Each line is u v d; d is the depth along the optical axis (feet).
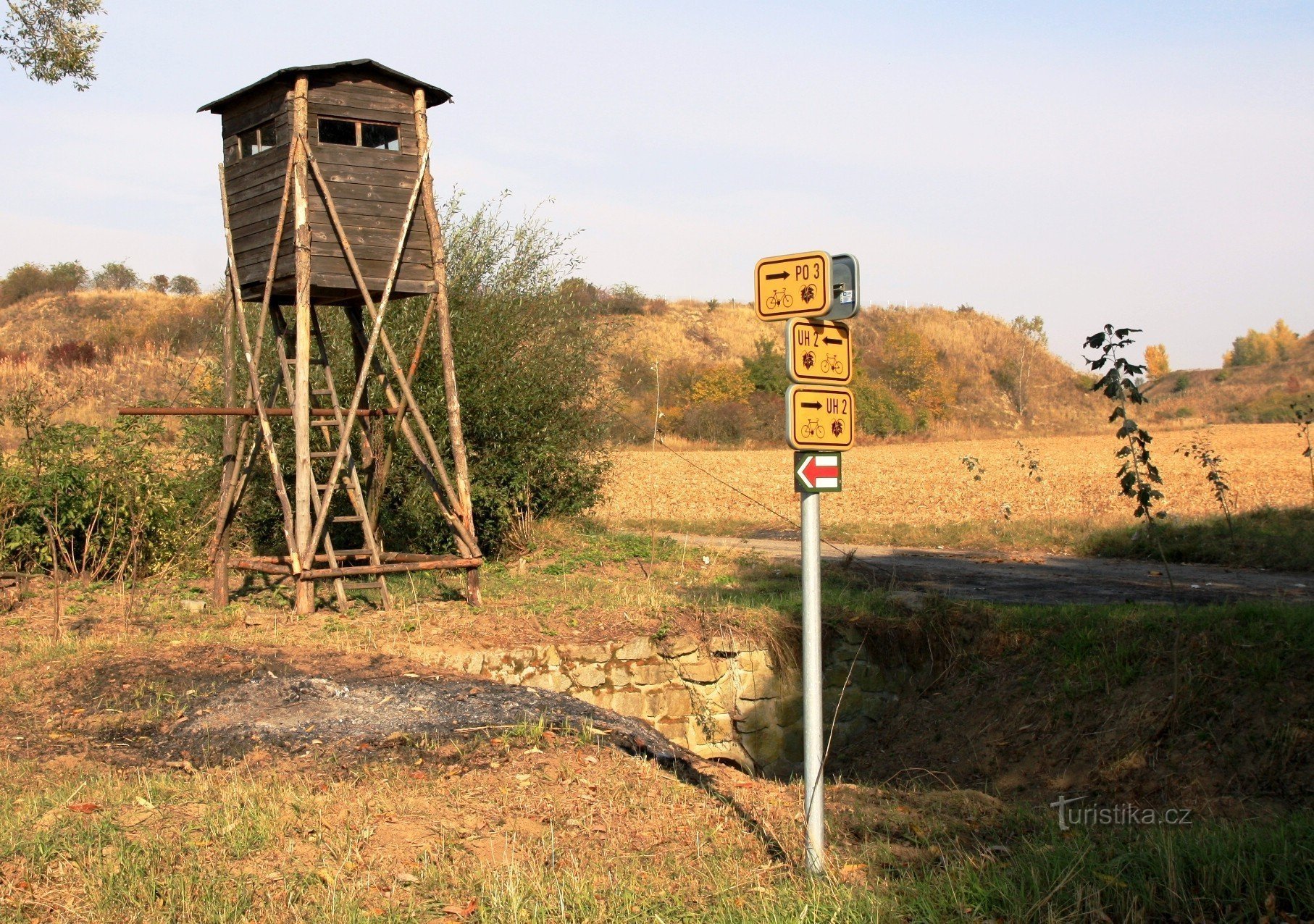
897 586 49.11
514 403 53.01
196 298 218.59
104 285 240.53
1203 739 30.17
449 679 28.66
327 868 16.46
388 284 39.17
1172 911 16.01
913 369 228.02
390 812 19.17
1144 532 60.90
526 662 33.83
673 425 179.11
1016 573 53.88
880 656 38.73
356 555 39.93
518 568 49.90
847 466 132.77
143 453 47.26
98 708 25.62
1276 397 246.27
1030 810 24.02
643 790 21.59
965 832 21.12
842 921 15.28
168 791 19.76
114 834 17.21
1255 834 19.13
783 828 20.08
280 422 50.80
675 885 16.96
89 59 56.34
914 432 202.18
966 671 38.22
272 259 38.47
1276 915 15.65
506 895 15.51
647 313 271.28
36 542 43.21
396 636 34.24
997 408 244.63
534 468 54.54
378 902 15.55
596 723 25.80
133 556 43.57
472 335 52.08
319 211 38.29
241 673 28.14
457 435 40.78
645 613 37.96
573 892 16.06
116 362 163.94
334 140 39.37
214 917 14.69
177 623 35.12
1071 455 144.05
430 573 46.70
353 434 49.42
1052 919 15.15
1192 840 18.97
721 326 275.59
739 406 180.65
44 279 221.25
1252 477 98.37
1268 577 51.44
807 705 17.03
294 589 43.04
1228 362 380.37
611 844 18.54
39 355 175.83
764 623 38.29
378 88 39.34
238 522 53.31
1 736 23.81
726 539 70.74
